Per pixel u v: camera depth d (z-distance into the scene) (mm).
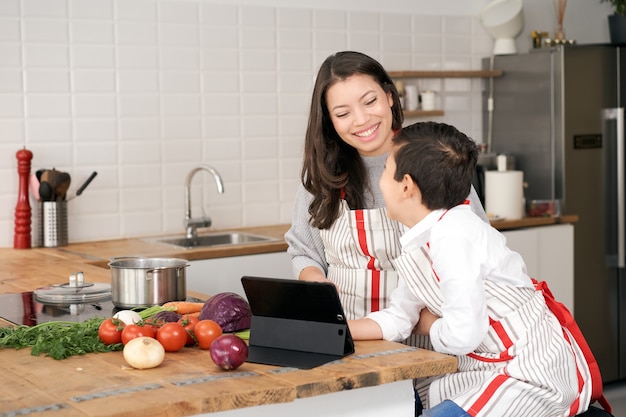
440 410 1846
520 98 4879
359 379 1649
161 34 4191
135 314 1968
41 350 1841
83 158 4066
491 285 1910
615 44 4828
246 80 4418
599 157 4758
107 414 1422
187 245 4180
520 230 4496
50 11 3943
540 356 1895
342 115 2285
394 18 4801
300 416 1699
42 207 3893
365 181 2402
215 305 1989
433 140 1891
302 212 2555
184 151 4289
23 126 3932
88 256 3615
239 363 1669
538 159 4793
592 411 2045
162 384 1590
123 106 4133
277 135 4531
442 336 1841
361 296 2416
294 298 1803
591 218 4758
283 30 4492
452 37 4992
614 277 4840
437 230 1872
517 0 4945
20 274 3105
